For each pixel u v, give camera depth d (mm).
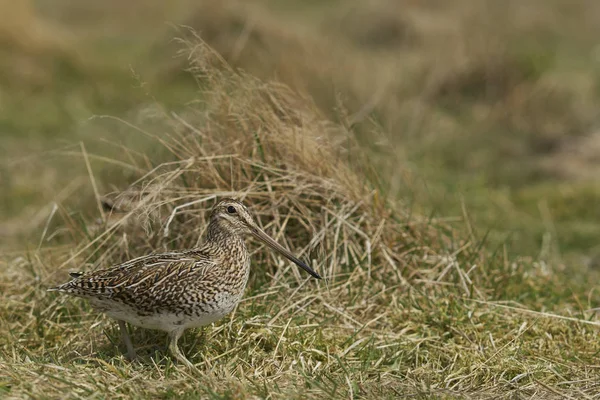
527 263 15484
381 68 27953
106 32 37250
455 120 26156
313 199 14039
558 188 21094
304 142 14141
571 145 24188
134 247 13758
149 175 13977
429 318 12883
